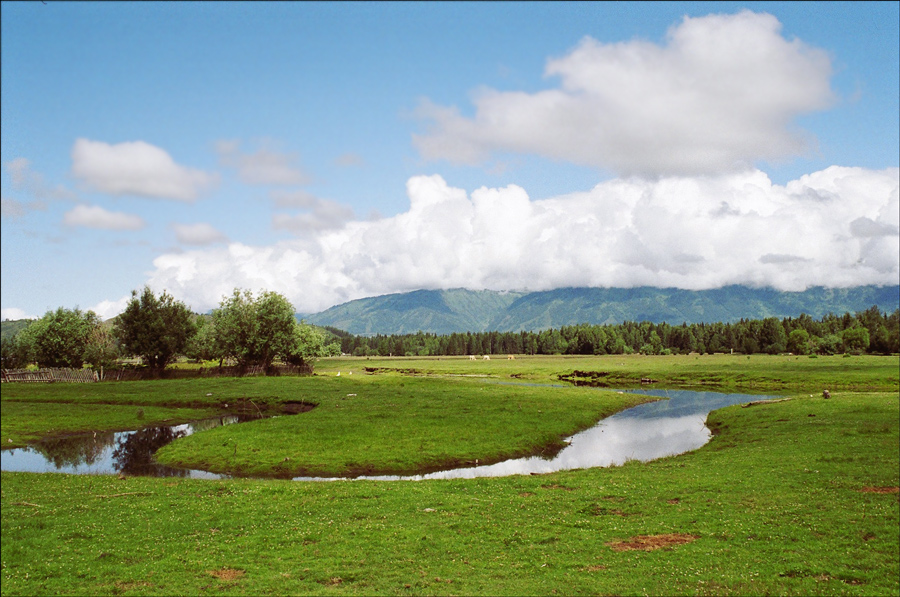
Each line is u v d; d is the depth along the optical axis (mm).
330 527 27531
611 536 25688
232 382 106375
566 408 76500
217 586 20797
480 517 28938
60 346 127000
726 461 41438
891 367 125312
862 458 38688
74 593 20422
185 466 47406
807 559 22172
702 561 22328
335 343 156000
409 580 21047
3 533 27109
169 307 127938
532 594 19656
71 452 53250
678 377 135625
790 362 161500
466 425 61594
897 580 20016
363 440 54156
